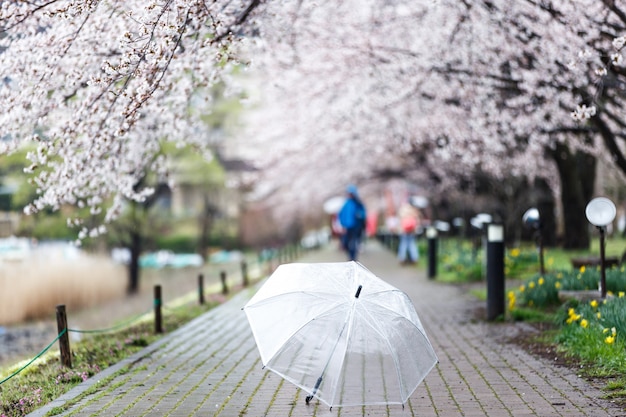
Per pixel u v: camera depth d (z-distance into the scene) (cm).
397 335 560
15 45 894
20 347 1412
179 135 1165
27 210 1012
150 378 785
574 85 1260
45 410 649
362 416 619
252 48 1219
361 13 1438
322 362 547
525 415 608
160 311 1145
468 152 1878
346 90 1727
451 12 1316
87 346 1016
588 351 806
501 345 952
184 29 828
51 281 2045
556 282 1214
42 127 1094
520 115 1484
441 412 627
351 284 582
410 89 1553
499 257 1159
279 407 652
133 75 842
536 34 1216
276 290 588
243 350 962
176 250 4934
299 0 1146
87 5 802
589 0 1089
